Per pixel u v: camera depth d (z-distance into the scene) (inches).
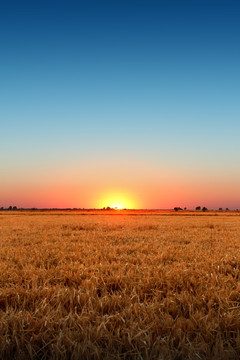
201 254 327.0
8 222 1145.4
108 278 204.4
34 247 387.2
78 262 269.3
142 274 221.1
